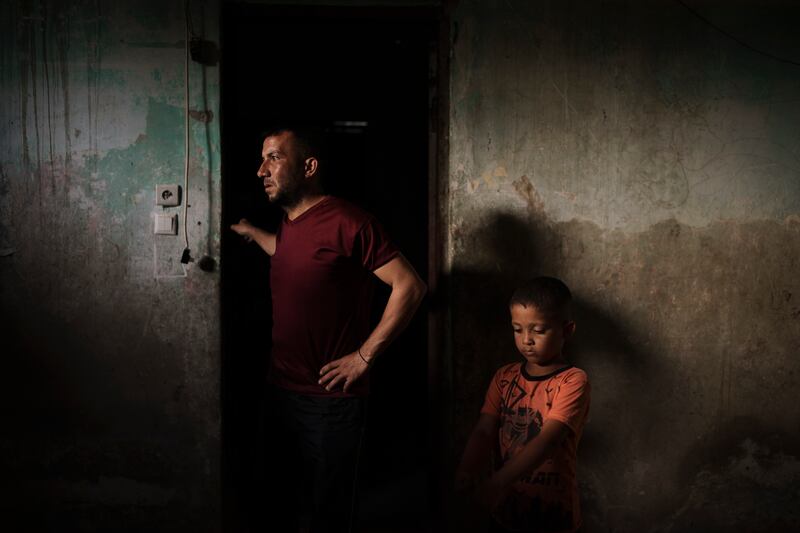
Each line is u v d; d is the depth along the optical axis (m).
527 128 2.44
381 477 3.29
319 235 2.05
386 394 4.52
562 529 1.83
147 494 2.43
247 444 3.00
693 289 2.47
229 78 2.50
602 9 2.44
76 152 2.38
